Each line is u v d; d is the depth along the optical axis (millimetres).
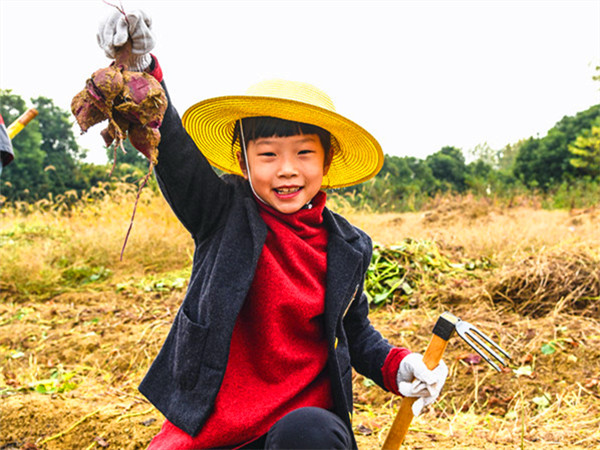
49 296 6133
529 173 38312
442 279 5094
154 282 6090
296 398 1566
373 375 1760
